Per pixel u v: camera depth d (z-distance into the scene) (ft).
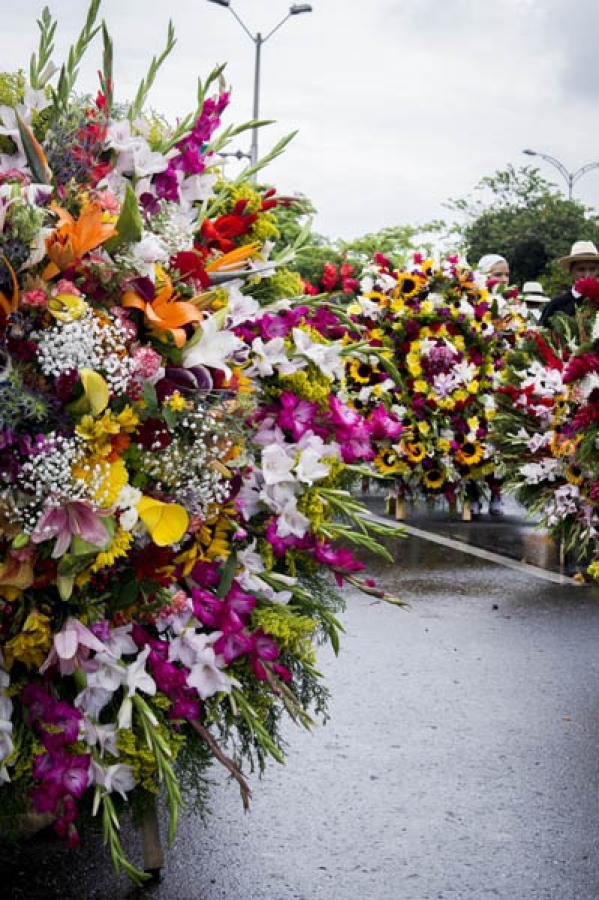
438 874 11.91
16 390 8.84
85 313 9.18
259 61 88.48
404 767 14.78
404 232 99.14
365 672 18.95
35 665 9.83
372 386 33.83
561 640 21.38
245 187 11.78
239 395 10.30
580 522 24.36
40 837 12.43
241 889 11.46
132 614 10.30
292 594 11.59
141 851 12.17
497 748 15.48
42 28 10.35
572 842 12.70
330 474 11.74
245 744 11.34
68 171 9.98
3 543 9.27
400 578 27.63
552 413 24.80
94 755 9.77
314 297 12.29
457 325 33.91
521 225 174.09
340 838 12.69
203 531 10.43
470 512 38.11
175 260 10.28
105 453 9.32
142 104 10.85
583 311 22.81
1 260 8.99
